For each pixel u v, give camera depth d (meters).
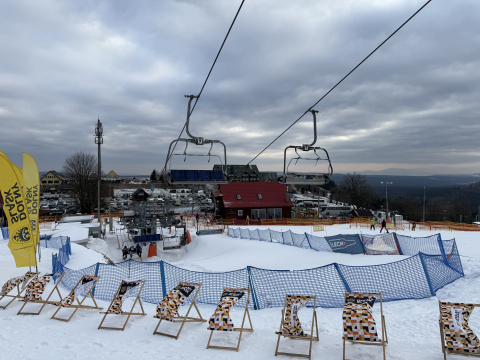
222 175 12.60
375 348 6.80
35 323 8.74
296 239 25.95
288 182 12.06
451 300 10.15
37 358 6.52
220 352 6.83
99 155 41.94
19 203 12.77
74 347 7.08
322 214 67.25
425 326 7.97
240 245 29.81
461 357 6.14
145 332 8.05
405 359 6.22
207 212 60.50
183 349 6.98
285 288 10.88
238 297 7.45
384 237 19.47
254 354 6.72
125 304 10.87
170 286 11.72
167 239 40.00
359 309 6.39
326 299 10.44
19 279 10.41
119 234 42.66
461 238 26.86
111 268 12.59
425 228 37.91
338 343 7.15
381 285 11.07
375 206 119.44
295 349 6.88
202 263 24.36
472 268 13.97
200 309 10.30
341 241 21.31
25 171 15.73
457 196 144.88
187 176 12.20
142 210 37.81
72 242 29.33
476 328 7.57
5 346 7.13
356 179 104.31
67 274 13.16
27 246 12.90
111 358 6.53
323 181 12.54
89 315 9.48
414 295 10.80
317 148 12.36
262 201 53.25
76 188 71.44
